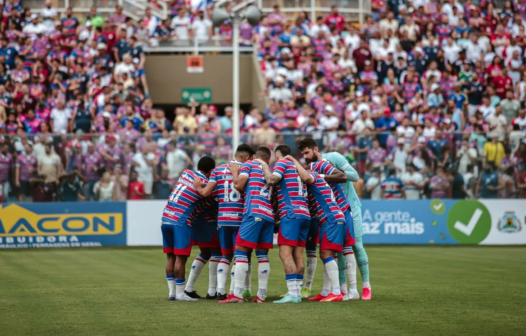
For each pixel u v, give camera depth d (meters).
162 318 29.73
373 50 93.88
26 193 69.62
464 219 72.00
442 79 87.88
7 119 81.12
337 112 82.62
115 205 70.38
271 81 89.25
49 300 35.28
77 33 92.56
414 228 71.62
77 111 79.25
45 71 88.12
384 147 71.12
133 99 81.50
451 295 36.53
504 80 90.56
